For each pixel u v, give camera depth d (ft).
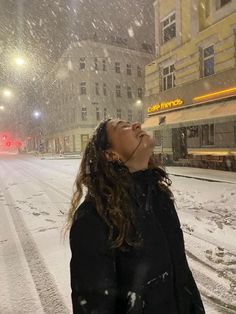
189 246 15.78
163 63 73.77
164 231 4.20
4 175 58.49
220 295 10.79
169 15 71.41
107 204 3.68
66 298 10.95
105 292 3.44
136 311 3.63
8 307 10.41
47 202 29.68
